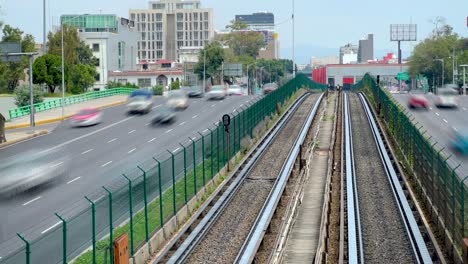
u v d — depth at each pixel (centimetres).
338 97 9738
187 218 3297
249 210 3466
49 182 4075
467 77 14050
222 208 3456
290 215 3023
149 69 17800
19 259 1930
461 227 2477
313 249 2731
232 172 4378
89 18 17450
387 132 6025
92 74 13450
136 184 2769
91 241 2428
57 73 10988
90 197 3584
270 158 5012
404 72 17675
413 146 4103
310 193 3784
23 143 5909
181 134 6156
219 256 2691
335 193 3725
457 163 4409
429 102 8531
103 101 9969
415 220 3050
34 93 9200
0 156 5062
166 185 3120
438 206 3019
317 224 3112
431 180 3250
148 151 5225
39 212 3353
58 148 5472
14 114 7875
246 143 5259
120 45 17212
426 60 15388
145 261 2638
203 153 3769
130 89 11925
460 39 16325
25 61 12231
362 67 18988
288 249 2739
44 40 11256
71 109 8781
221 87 10862
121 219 2652
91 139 6041
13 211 3400
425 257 2517
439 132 5812
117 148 5447
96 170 4475
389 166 4419
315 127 6269
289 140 5884
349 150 5025
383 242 2788
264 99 6588
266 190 3934
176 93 9269
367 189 3841
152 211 2941
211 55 15800
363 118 7288
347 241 2748
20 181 3991
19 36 12431
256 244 2728
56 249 2136
